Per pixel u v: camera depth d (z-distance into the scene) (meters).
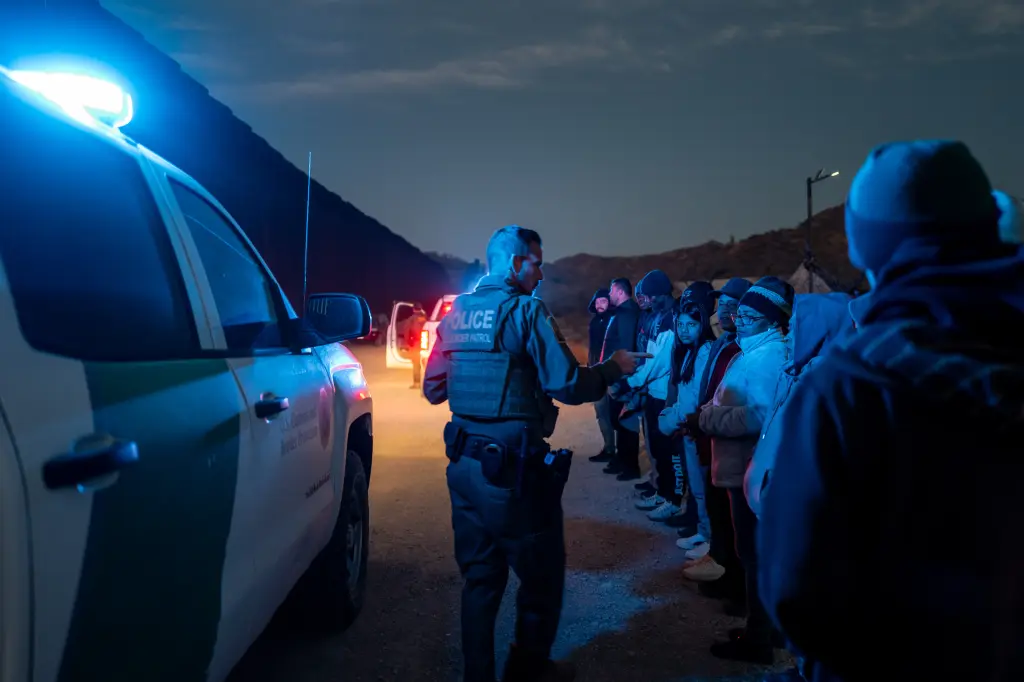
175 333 2.16
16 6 5.63
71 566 1.42
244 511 2.30
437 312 13.91
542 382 2.90
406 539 5.41
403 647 3.73
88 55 2.13
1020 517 1.07
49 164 1.77
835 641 1.23
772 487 1.29
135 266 2.04
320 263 35.56
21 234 1.58
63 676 1.42
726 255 95.06
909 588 1.14
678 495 5.82
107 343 1.75
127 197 2.14
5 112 1.67
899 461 1.13
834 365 1.24
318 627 3.82
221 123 22.25
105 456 1.50
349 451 3.97
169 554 1.80
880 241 1.28
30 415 1.37
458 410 2.99
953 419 1.10
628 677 3.47
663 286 5.97
